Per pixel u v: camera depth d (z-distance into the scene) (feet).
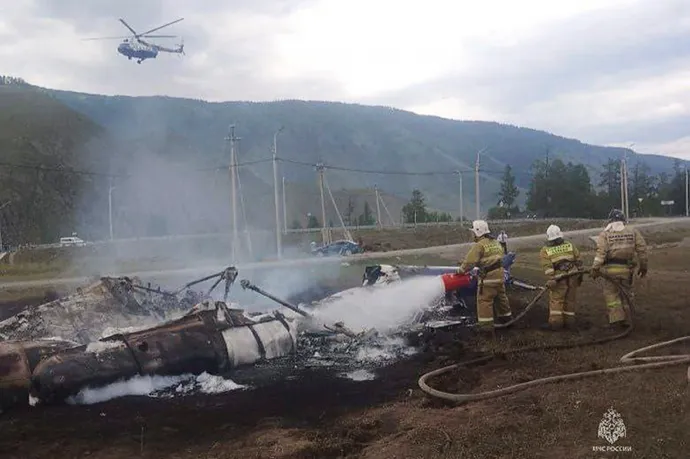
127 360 24.06
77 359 23.07
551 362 24.63
